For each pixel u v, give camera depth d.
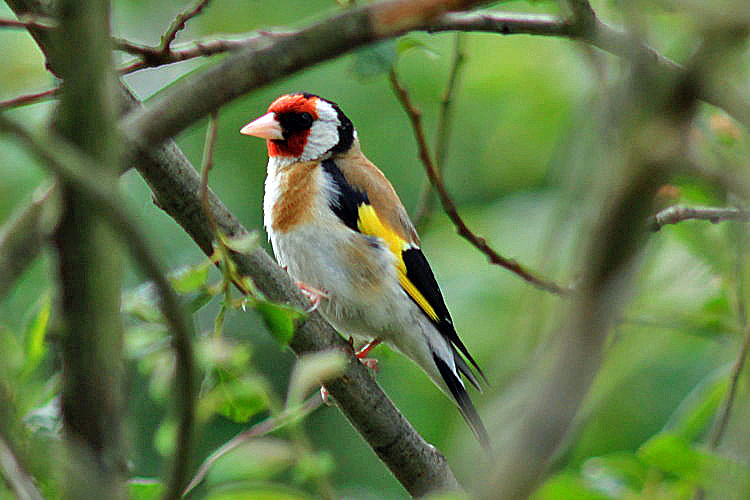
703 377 10.66
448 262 11.76
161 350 5.39
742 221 7.22
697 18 3.20
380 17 4.14
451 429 10.88
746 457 4.37
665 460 5.33
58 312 3.65
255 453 5.36
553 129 12.31
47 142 3.43
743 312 8.38
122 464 3.74
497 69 12.54
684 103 3.05
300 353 7.14
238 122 13.09
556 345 3.00
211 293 5.35
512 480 2.97
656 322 8.68
